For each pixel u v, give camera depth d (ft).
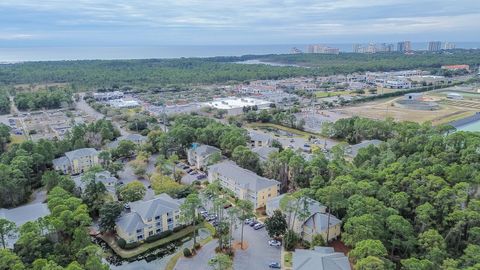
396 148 427.33
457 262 220.02
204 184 418.72
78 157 451.94
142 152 490.90
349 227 260.83
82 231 257.75
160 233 312.91
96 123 587.27
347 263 235.81
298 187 376.27
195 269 265.75
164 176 401.49
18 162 385.29
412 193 304.91
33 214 305.94
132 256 284.82
